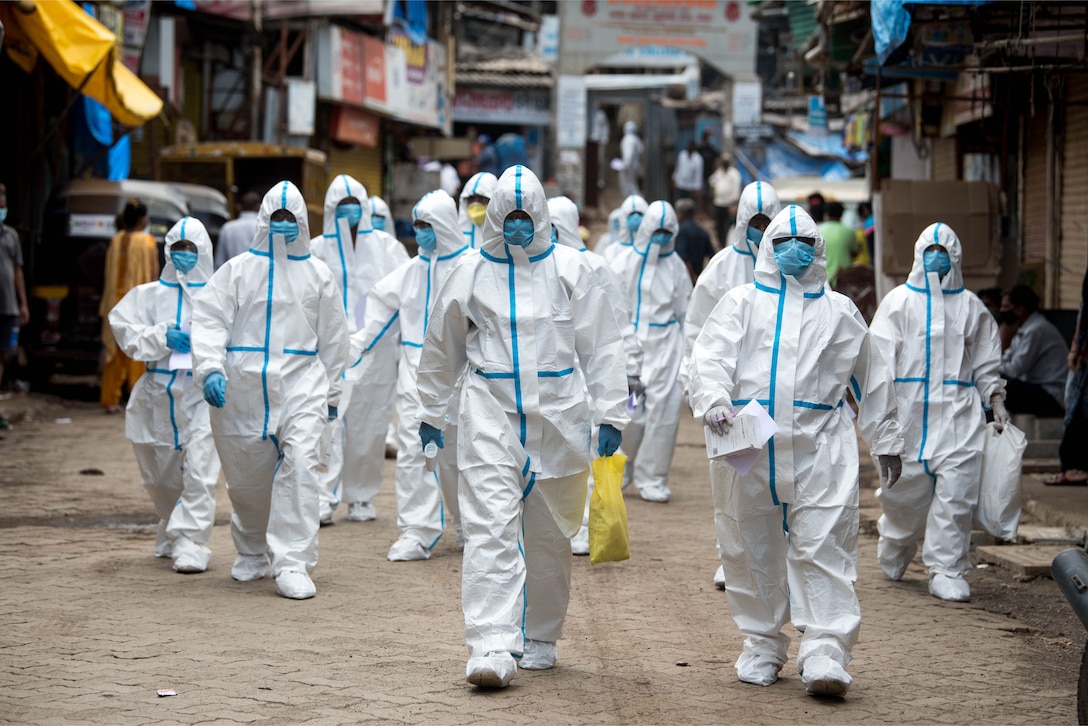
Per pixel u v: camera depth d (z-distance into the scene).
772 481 5.31
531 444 5.43
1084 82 12.34
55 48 13.39
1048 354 10.98
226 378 6.86
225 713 4.79
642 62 37.16
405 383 8.11
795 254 5.33
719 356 5.39
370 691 5.13
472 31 36.44
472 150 29.30
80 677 5.23
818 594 5.24
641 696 5.20
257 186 19.53
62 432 12.91
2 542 7.97
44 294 15.39
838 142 31.55
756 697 5.22
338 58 22.66
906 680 5.54
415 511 7.88
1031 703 5.22
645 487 10.27
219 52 21.80
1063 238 12.88
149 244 14.23
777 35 22.06
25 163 15.91
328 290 7.07
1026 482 9.98
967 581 7.72
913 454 7.38
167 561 7.59
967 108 14.12
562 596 5.61
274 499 6.87
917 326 7.47
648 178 39.59
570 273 5.49
